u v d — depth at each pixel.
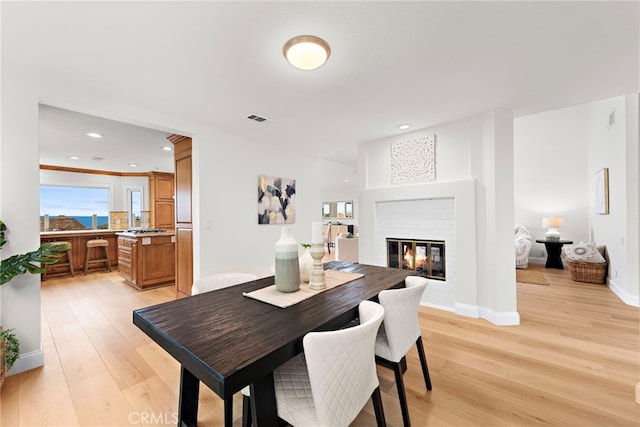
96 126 3.60
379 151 3.95
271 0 1.42
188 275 3.63
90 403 1.75
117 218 6.34
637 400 1.74
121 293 4.17
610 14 1.53
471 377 2.01
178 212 3.82
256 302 1.56
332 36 1.71
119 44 1.76
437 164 3.43
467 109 2.92
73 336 2.68
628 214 3.57
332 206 13.06
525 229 6.30
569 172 6.04
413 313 1.70
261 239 4.04
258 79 2.23
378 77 2.22
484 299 3.08
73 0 1.38
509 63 2.03
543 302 3.62
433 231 3.51
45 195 6.58
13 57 1.87
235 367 0.90
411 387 1.90
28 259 1.98
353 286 1.89
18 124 2.07
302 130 3.57
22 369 2.07
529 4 1.46
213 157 3.46
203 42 1.76
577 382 1.93
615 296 3.86
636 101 3.49
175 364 2.20
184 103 2.70
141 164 6.25
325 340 1.01
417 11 1.50
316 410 1.04
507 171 2.95
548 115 6.26
